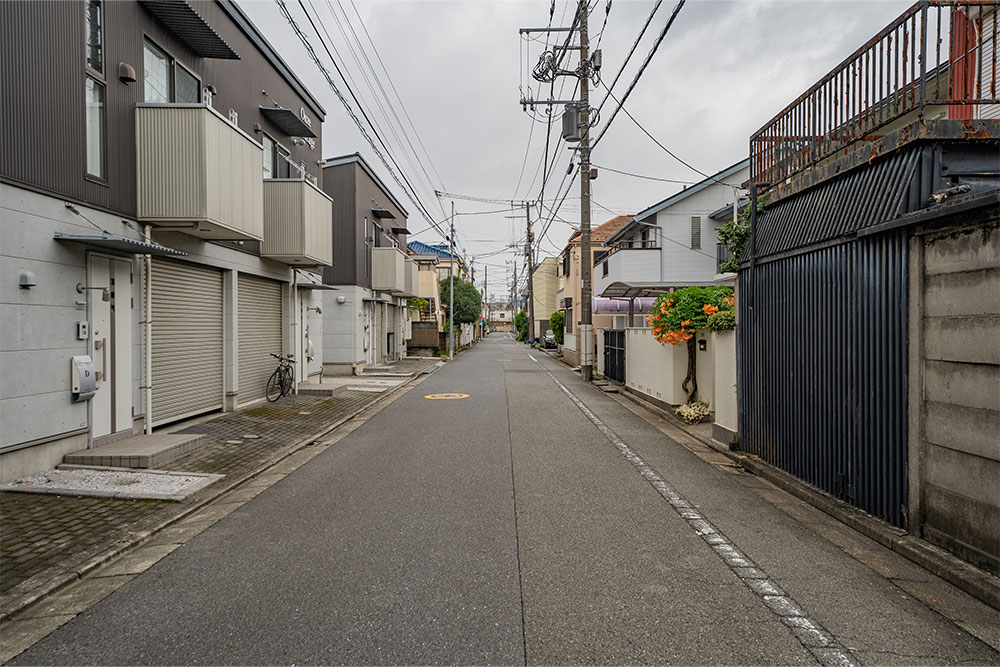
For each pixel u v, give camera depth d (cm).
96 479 592
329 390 1345
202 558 413
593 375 1981
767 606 336
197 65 934
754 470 657
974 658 282
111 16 716
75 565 391
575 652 287
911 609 332
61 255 623
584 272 1853
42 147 595
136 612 333
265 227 1180
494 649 290
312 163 1527
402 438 877
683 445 832
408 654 286
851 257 500
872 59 510
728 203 2123
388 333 2680
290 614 328
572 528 472
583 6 1331
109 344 707
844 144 545
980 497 367
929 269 411
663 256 2114
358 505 539
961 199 379
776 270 647
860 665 277
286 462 722
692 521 491
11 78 555
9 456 567
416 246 5766
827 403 539
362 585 365
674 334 1020
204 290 985
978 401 367
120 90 732
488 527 475
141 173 762
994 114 705
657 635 303
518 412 1156
